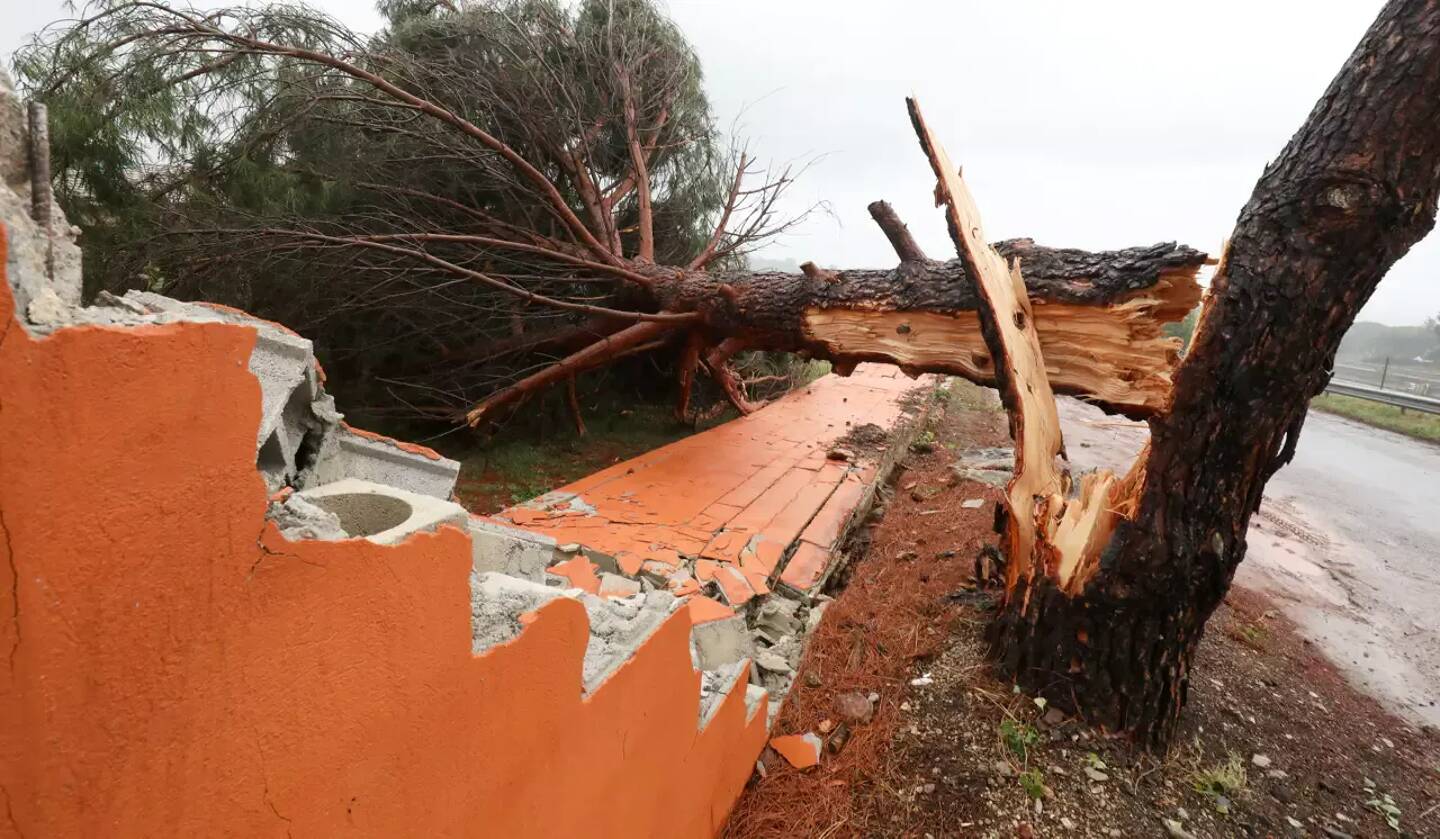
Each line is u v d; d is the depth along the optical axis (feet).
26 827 2.62
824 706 12.54
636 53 27.25
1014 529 12.40
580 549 14.98
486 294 22.99
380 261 19.97
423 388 23.49
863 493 21.20
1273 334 9.59
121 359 2.64
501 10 25.30
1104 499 11.59
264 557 3.27
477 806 5.04
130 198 18.30
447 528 4.50
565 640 5.94
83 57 16.56
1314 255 9.24
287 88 19.26
